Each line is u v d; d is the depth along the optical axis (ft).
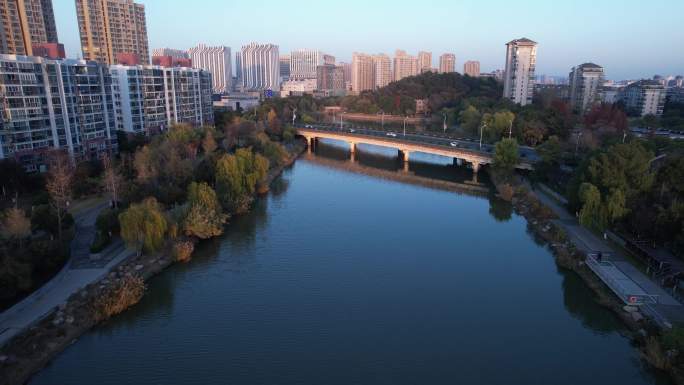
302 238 352.08
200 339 222.69
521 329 234.58
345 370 201.67
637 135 620.90
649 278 259.19
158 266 286.05
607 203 308.40
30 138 410.31
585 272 280.51
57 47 483.10
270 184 518.37
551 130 642.63
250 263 305.73
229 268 297.74
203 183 362.94
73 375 195.00
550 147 499.51
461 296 266.77
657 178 326.03
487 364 206.80
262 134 629.51
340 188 506.48
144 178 375.25
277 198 461.78
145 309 247.91
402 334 228.84
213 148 530.27
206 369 201.46
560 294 269.23
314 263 307.37
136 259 286.25
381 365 205.36
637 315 228.63
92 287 245.65
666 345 195.00
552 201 417.90
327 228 375.04
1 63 380.58
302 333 228.63
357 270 298.35
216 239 344.28
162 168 411.34
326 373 199.62
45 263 250.57
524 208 412.16
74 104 455.22
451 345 220.43
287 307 252.21
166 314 243.60
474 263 310.86
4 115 388.57
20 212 264.52
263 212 413.39
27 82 402.11
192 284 275.80
